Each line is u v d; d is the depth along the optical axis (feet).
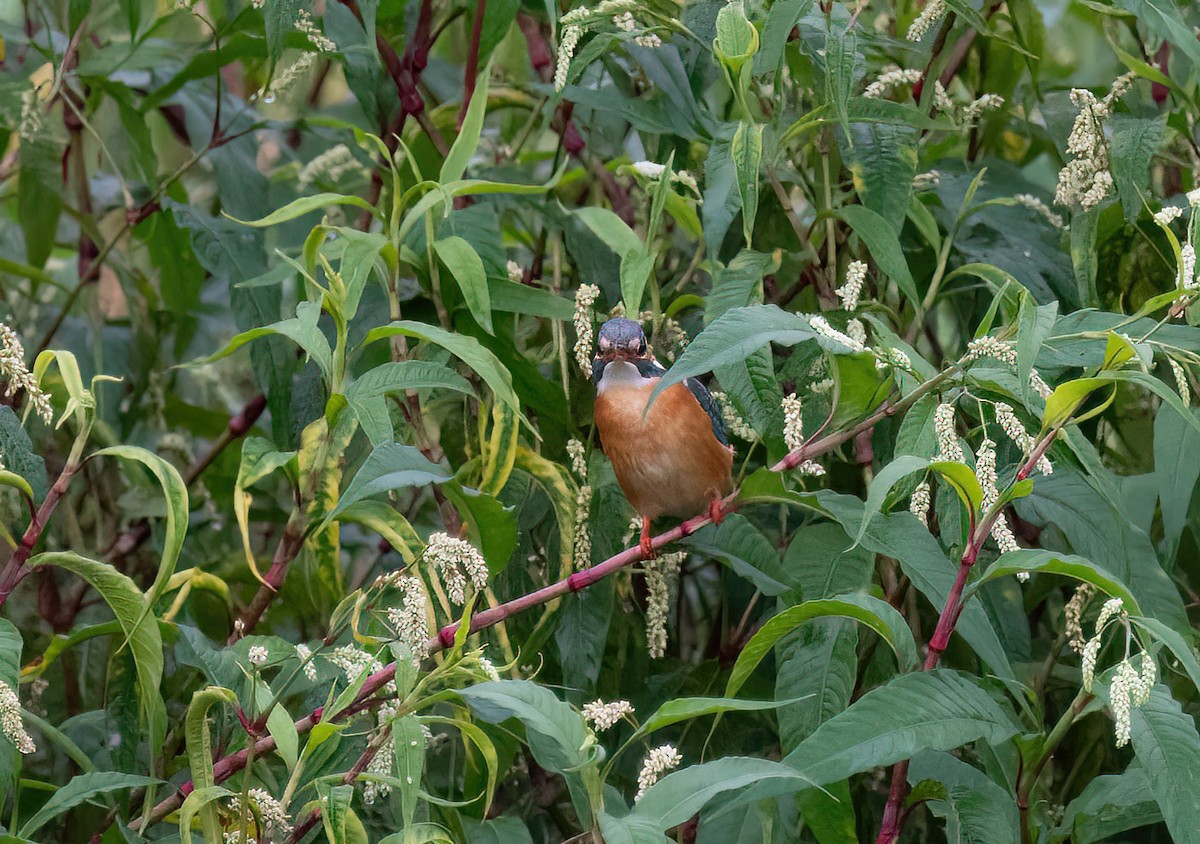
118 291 35.78
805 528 20.21
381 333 19.76
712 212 20.71
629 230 22.67
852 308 21.21
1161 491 18.97
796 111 25.31
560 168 24.73
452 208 23.81
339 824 15.38
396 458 17.79
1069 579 24.82
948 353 28.73
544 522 24.94
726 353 15.99
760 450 26.07
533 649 22.21
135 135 29.55
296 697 22.25
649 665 25.66
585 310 22.50
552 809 25.64
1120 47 25.88
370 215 28.73
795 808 19.60
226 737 19.11
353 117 32.76
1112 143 21.76
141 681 18.19
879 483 14.99
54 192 30.50
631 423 22.95
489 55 26.63
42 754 25.44
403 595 20.71
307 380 25.57
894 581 23.30
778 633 16.71
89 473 29.43
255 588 27.58
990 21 27.12
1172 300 17.24
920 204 23.93
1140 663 16.28
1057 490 20.07
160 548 28.40
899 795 16.93
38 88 27.71
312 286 22.27
